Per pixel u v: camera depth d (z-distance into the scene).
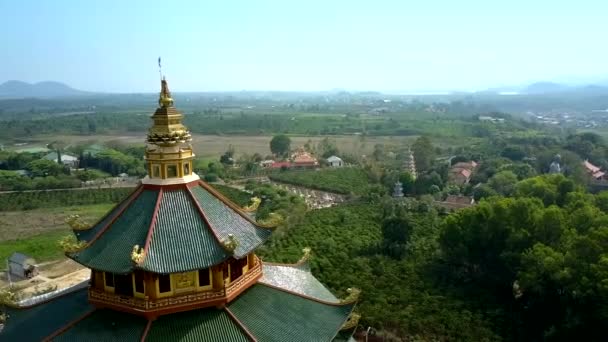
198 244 28.33
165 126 30.28
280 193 163.38
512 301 73.75
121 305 27.88
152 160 30.48
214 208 31.30
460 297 73.50
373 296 72.06
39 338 28.73
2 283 89.56
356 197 166.88
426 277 82.12
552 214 74.75
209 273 28.78
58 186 194.88
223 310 29.03
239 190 182.00
